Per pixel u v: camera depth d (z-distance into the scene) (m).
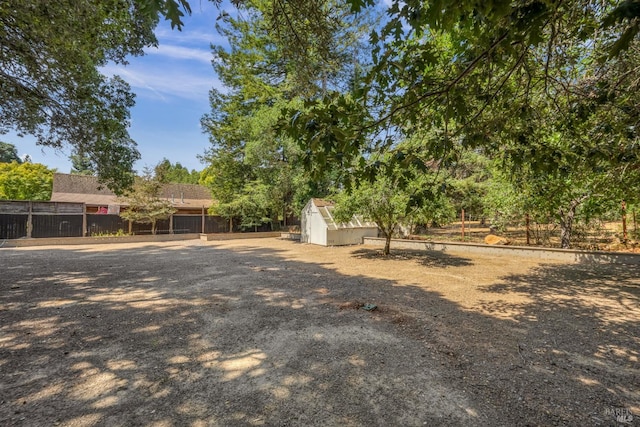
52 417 2.22
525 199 8.58
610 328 4.03
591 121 3.63
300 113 2.03
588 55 4.08
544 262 9.32
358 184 2.71
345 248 13.81
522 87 3.42
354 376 2.81
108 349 3.42
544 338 3.70
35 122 7.05
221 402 2.42
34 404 2.39
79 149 8.27
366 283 6.80
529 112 3.05
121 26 6.68
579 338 3.70
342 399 2.45
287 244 15.83
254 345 3.52
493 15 1.51
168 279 7.25
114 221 16.86
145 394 2.54
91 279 7.22
